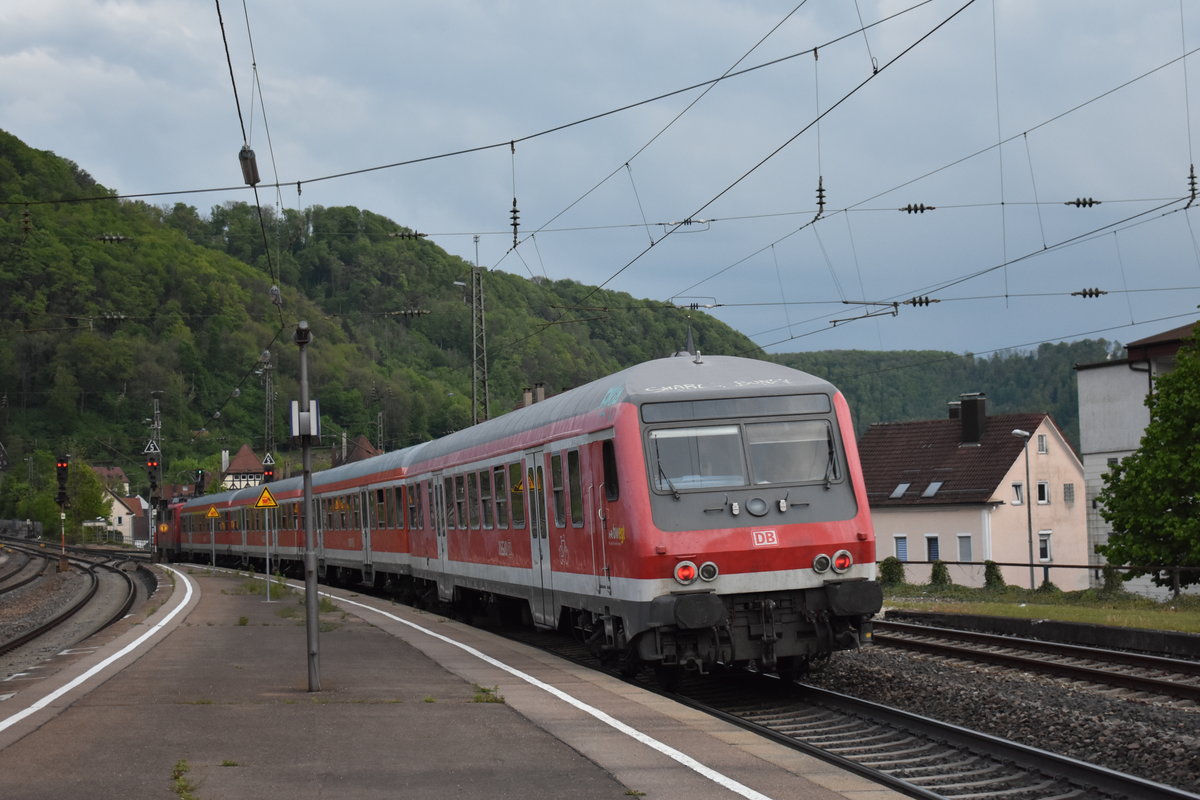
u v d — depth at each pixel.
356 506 32.75
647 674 15.61
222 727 10.28
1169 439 30.73
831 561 13.44
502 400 49.91
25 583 49.66
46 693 12.37
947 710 13.02
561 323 39.12
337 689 12.73
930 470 58.91
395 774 8.41
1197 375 30.48
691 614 12.85
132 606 32.22
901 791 8.36
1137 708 12.39
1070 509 59.50
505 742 9.59
